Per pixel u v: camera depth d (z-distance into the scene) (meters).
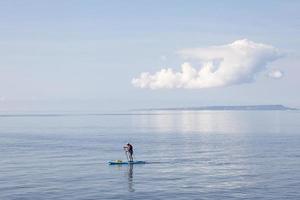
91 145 103.38
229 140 115.25
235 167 62.66
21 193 44.72
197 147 95.69
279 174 55.88
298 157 73.81
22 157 77.19
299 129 167.00
